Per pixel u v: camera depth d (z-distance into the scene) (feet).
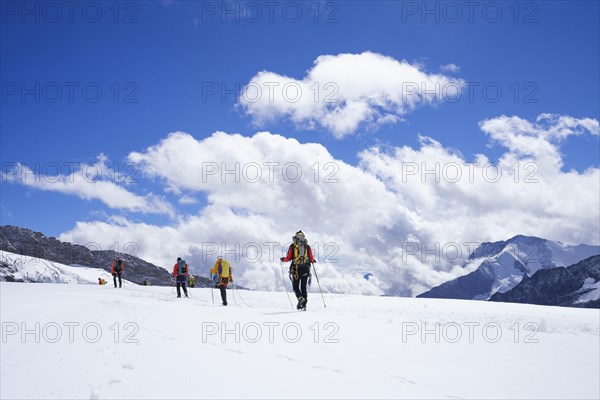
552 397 19.69
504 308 61.77
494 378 21.86
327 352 24.90
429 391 18.89
